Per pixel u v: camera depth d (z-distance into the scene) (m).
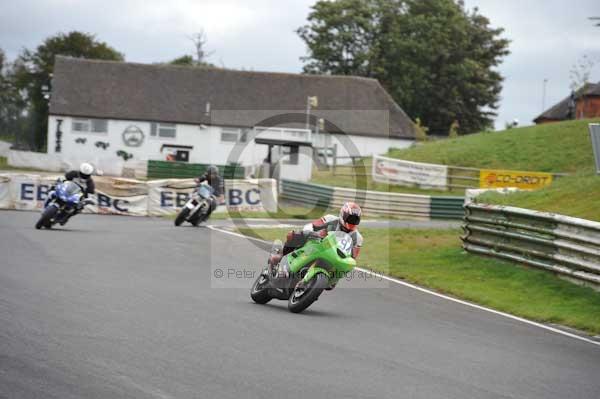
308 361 13.68
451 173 72.94
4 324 14.63
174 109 107.94
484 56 150.25
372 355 14.70
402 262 31.38
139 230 36.44
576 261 26.86
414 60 136.25
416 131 106.94
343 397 11.60
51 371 11.76
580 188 39.22
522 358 15.98
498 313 22.38
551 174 70.62
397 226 45.66
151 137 107.50
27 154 91.44
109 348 13.45
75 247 28.17
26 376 11.40
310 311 19.47
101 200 48.47
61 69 111.31
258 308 19.03
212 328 15.85
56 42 149.50
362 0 135.50
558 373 14.86
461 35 140.88
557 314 22.62
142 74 112.19
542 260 28.92
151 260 26.39
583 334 20.36
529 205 38.81
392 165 71.06
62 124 107.12
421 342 16.59
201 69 113.38
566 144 84.00
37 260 24.16
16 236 30.23
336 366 13.50
